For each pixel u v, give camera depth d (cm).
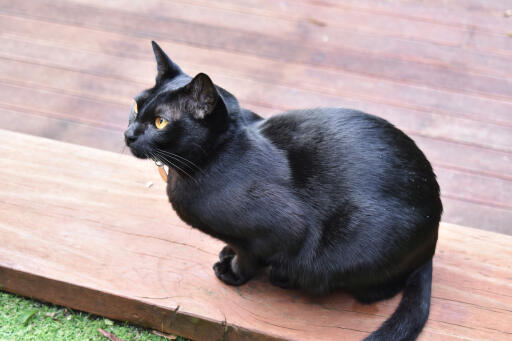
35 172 128
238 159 107
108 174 129
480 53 171
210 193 107
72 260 118
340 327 113
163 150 106
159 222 123
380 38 175
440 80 163
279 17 181
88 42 168
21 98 155
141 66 163
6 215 122
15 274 117
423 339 112
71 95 156
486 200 143
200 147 106
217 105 104
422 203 110
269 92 159
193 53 167
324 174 108
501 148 151
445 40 175
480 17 183
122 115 154
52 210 123
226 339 115
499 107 158
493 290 118
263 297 116
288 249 110
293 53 169
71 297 117
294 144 110
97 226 122
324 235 109
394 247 109
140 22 176
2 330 115
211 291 116
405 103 158
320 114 113
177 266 118
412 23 180
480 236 124
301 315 114
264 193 107
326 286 112
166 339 117
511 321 115
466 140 152
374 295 115
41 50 164
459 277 119
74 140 149
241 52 168
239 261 114
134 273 117
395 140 111
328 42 173
